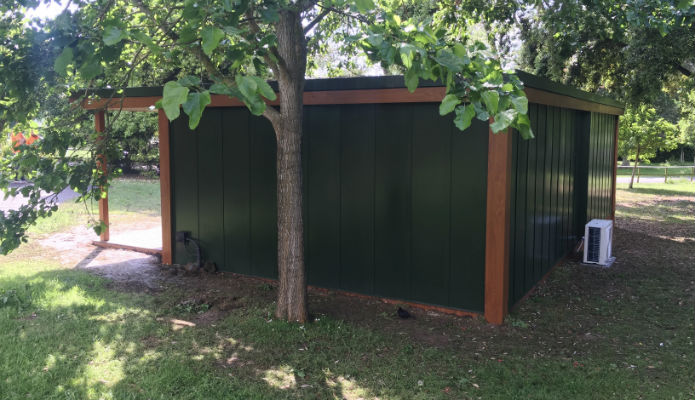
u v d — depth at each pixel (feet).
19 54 13.85
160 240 31.58
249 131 23.91
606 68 44.32
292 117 17.57
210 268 25.25
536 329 18.20
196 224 25.82
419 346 16.47
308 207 22.61
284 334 17.15
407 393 13.37
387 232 20.85
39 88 16.02
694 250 31.12
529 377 14.34
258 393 13.24
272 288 22.75
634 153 73.00
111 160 19.72
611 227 28.76
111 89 25.86
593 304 21.03
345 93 20.76
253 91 8.17
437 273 19.92
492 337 17.38
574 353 16.14
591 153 31.22
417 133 19.94
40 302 20.07
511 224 19.45
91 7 15.10
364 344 16.49
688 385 13.89
